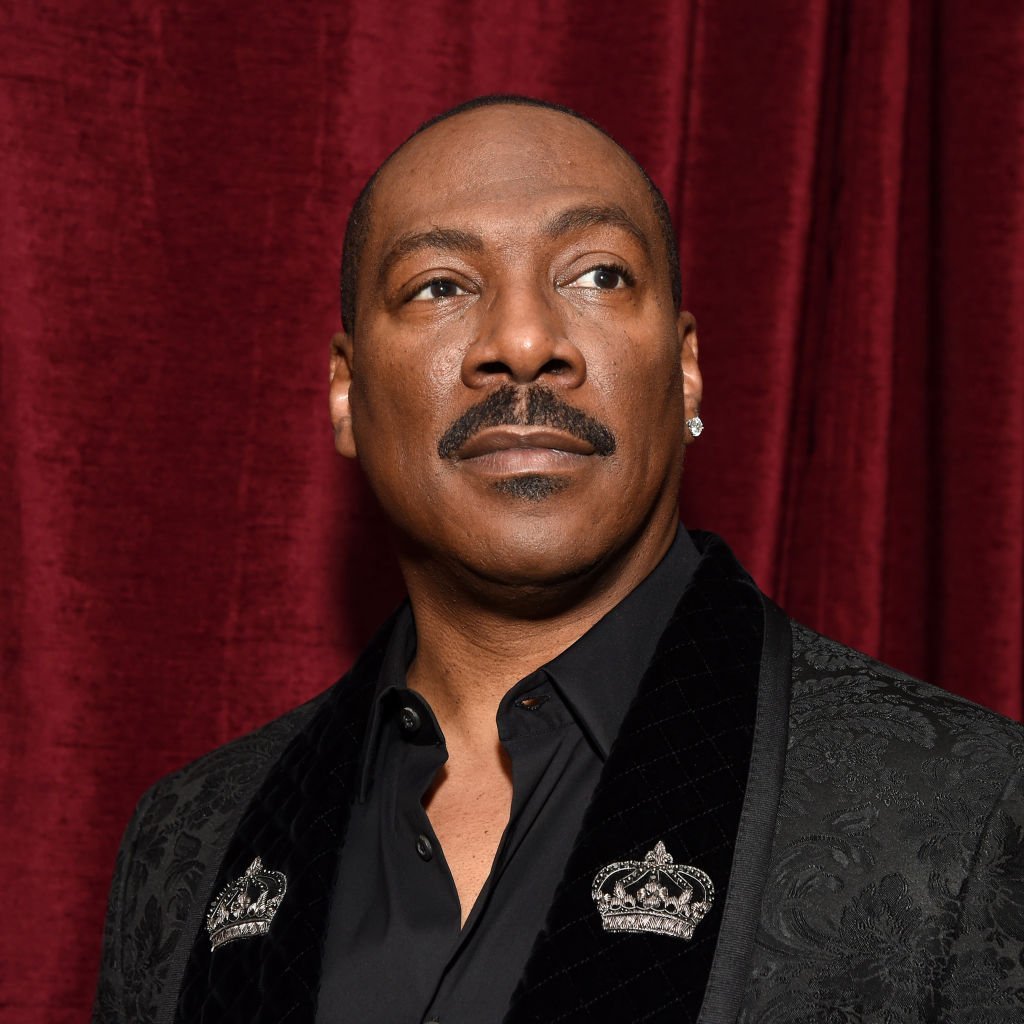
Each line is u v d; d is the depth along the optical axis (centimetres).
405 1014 114
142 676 174
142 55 177
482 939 116
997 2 173
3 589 172
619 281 128
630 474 123
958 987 105
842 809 112
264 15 179
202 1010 124
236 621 177
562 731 125
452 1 180
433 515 124
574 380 121
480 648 130
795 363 175
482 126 133
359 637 179
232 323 178
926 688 122
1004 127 172
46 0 174
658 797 115
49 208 173
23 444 172
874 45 178
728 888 109
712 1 182
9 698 171
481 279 126
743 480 175
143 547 175
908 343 184
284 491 178
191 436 177
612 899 110
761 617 130
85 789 172
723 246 179
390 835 128
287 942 121
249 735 153
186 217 177
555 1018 106
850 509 178
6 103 172
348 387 147
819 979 106
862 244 178
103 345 175
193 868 138
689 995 106
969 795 111
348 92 179
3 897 170
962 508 171
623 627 129
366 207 138
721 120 180
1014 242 171
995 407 170
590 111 179
